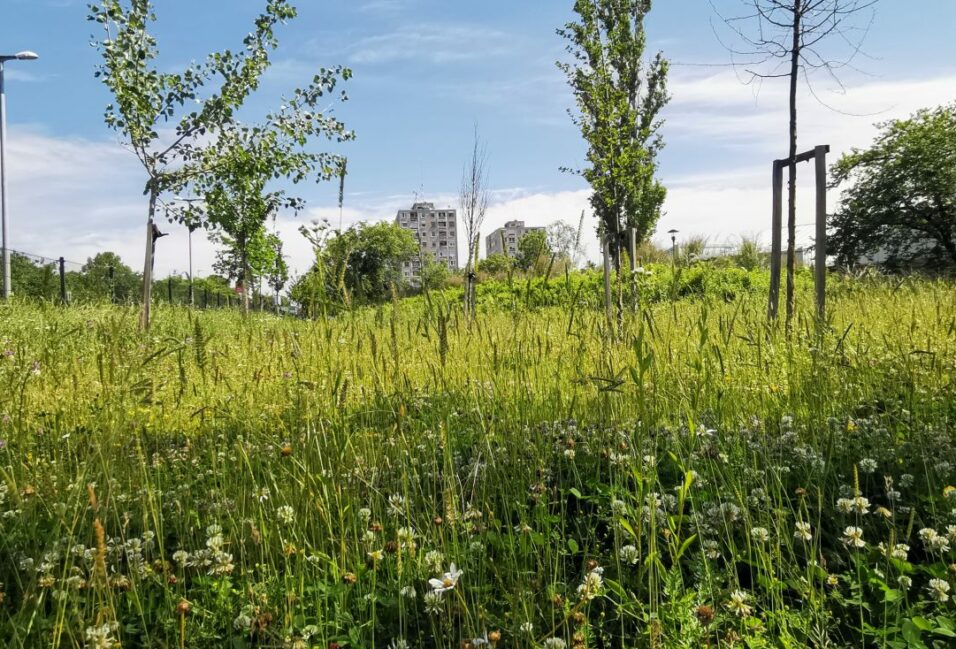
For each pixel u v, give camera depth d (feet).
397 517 8.71
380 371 13.10
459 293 40.40
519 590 6.64
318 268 14.05
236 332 22.68
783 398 12.63
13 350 18.29
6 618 6.88
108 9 30.78
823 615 6.49
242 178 35.73
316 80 36.35
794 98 21.58
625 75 35.50
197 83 33.45
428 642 6.97
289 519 7.92
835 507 8.41
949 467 9.25
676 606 6.47
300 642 6.06
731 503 8.40
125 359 12.09
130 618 7.20
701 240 64.34
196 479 10.65
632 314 17.13
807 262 72.74
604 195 29.73
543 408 12.58
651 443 10.35
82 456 9.69
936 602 6.58
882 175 114.93
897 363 13.33
